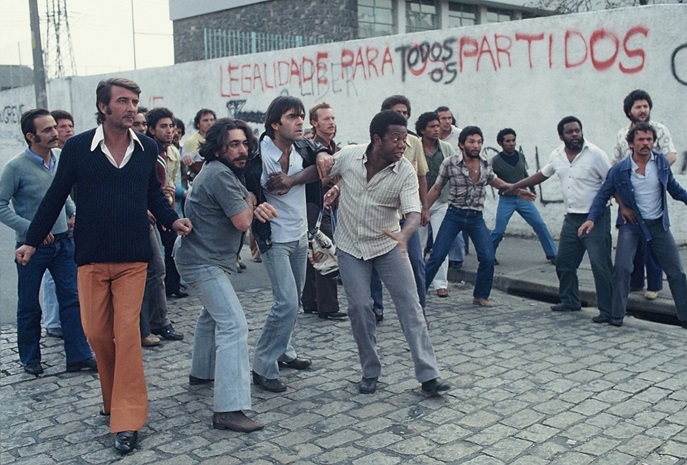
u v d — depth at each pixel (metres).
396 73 11.88
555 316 7.15
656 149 7.24
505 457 4.08
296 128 4.95
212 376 5.29
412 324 5.01
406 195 4.89
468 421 4.58
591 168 6.94
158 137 6.70
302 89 13.30
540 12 21.39
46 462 4.14
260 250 5.02
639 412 4.69
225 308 4.52
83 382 5.43
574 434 4.37
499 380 5.29
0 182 5.44
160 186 4.64
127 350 4.29
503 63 10.73
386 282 5.06
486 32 10.83
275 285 5.00
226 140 4.52
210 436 4.42
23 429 4.60
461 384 5.22
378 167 4.88
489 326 6.77
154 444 4.33
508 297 8.11
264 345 5.12
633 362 5.67
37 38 16.45
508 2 24.64
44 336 6.62
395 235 4.75
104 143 4.30
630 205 6.64
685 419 4.57
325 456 4.12
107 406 4.74
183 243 4.61
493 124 10.95
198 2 24.80
